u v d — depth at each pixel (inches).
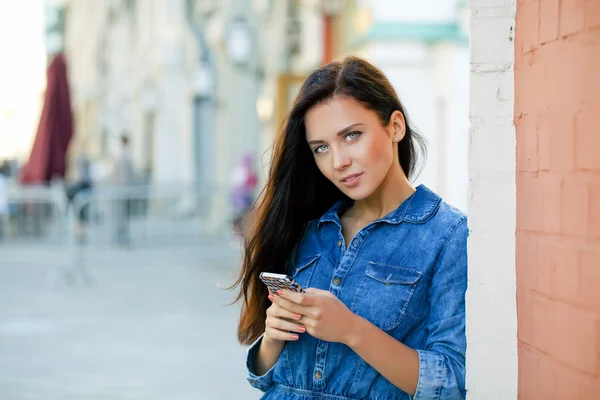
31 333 296.5
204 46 747.4
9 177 826.8
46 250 539.2
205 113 746.2
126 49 1144.8
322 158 80.2
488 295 77.0
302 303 72.3
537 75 71.9
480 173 77.5
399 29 423.5
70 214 492.7
